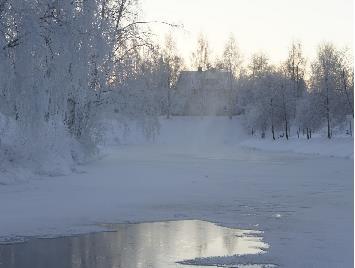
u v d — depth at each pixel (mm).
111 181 24656
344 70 67875
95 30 22391
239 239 12805
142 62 33656
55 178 25031
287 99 80062
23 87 20422
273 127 74812
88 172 28531
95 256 11117
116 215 15914
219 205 18047
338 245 12078
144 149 58156
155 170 31062
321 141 57156
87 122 33188
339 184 24672
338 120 67625
